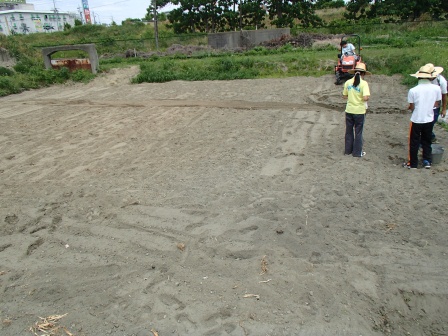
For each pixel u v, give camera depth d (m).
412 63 15.60
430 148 6.39
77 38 41.12
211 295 3.83
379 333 3.37
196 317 3.56
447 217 4.95
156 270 4.25
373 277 4.00
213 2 38.62
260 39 30.45
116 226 5.14
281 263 4.24
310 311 3.58
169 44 34.75
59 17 78.19
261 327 3.42
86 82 18.53
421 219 4.93
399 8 34.03
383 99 11.62
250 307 3.65
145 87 16.72
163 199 5.79
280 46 27.28
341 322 3.45
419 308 3.64
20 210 5.67
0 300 3.91
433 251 4.34
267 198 5.65
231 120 10.31
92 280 4.14
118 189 6.21
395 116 9.94
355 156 7.19
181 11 39.19
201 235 4.82
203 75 18.03
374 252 4.37
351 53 14.27
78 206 5.72
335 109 11.15
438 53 16.81
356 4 36.66
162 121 10.53
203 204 5.56
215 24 40.41
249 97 13.30
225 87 15.46
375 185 5.92
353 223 4.92
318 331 3.36
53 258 4.55
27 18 70.69
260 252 4.45
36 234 5.07
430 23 30.86
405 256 4.29
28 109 12.97
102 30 44.16
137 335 3.40
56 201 5.91
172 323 3.51
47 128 10.32
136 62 24.27
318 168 6.73
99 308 3.75
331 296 3.75
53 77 18.67
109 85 18.02
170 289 3.94
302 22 38.12
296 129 9.23
